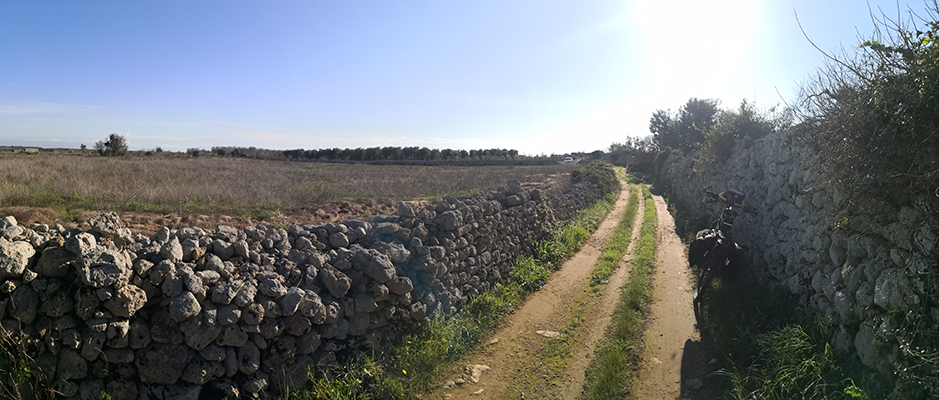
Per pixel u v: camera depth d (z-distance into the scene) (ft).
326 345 14.21
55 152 118.01
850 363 12.26
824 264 15.53
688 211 46.96
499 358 17.03
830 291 14.30
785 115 25.23
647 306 20.88
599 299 22.07
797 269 17.98
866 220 12.78
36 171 38.83
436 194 42.70
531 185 55.72
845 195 13.38
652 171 104.63
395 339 16.34
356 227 17.61
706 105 114.32
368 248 16.80
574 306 21.57
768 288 19.99
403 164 150.92
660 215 48.70
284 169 78.23
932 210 10.32
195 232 13.26
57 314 10.25
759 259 23.17
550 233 32.73
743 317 17.35
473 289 21.76
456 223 20.88
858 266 13.01
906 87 11.03
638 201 60.59
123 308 10.67
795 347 13.64
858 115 12.77
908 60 11.48
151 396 11.15
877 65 12.61
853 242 13.38
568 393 14.53
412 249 18.16
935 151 10.67
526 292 23.70
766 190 24.99
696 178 48.83
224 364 12.00
